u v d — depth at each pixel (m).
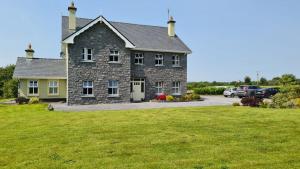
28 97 33.12
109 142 10.61
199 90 53.41
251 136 11.23
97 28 30.45
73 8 31.58
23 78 32.59
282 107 22.25
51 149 9.74
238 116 16.70
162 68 34.69
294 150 9.23
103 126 13.87
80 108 24.94
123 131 12.57
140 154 9.02
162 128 13.16
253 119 15.35
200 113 18.36
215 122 14.56
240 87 39.41
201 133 11.95
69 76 29.20
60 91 34.28
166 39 36.81
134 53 33.25
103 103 30.59
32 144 10.54
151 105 27.44
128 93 31.78
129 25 37.62
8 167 7.95
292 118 15.40
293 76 52.53
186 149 9.52
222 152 9.09
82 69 29.78
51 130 13.11
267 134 11.53
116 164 8.04
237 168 7.58
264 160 8.23
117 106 26.70
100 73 30.56
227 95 43.00
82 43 29.78
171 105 27.23
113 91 31.31
